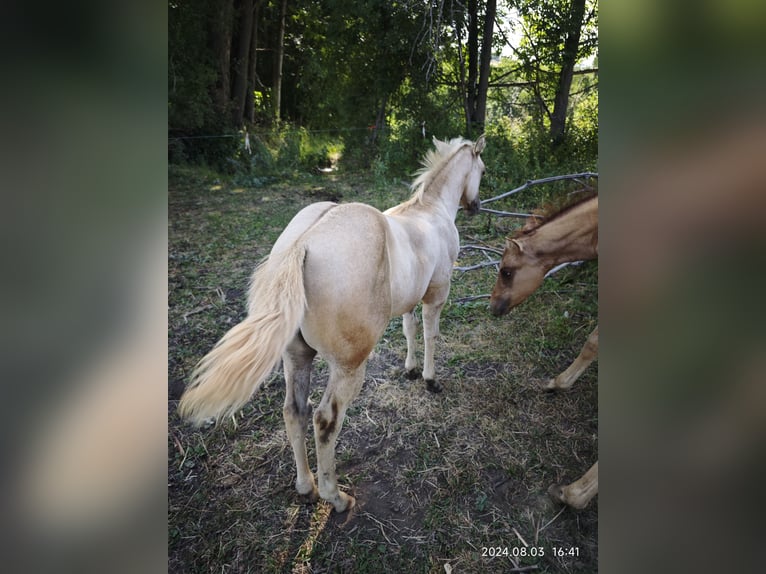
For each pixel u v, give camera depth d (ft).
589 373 8.99
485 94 25.43
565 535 5.98
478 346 9.91
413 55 24.90
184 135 25.68
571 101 27.73
